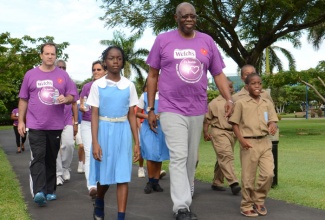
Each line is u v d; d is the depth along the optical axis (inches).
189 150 215.0
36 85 246.5
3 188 294.4
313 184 302.7
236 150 553.0
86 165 265.1
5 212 225.9
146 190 281.9
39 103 246.7
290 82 940.0
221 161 274.7
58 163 317.1
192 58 205.6
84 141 269.9
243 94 251.8
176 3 746.2
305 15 864.9
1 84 991.0
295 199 254.4
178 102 207.5
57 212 232.1
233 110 217.5
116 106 196.2
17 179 341.4
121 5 831.1
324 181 315.6
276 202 248.4
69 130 311.1
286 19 840.3
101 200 204.1
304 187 292.2
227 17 847.7
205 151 550.0
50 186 265.3
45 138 249.4
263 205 223.6
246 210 220.5
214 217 218.5
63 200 263.6
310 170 373.7
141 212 230.8
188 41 208.2
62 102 243.8
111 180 193.6
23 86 248.8
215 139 275.6
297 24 889.5
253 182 219.9
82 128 273.4
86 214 227.8
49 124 248.5
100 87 196.5
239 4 808.3
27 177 354.3
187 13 203.6
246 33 961.5
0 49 796.6
